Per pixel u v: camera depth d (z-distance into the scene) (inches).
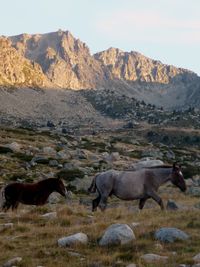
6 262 541.0
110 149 3993.6
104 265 526.6
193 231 666.2
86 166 2381.9
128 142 5506.9
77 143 4217.5
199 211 858.1
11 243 639.8
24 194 1028.5
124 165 2600.9
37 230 727.7
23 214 900.6
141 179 934.4
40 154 2699.3
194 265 499.2
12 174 1989.4
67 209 912.3
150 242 608.1
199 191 1603.1
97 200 988.6
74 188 1740.9
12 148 2736.2
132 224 733.3
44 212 957.2
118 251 581.6
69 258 558.9
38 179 1889.8
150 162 1743.4
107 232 626.2
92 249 597.9
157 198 930.1
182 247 585.0
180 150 5487.2
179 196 1467.8
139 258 540.1
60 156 2650.1
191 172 2358.5
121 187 936.9
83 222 804.6
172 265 507.5
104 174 960.9
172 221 750.5
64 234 690.8
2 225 776.9
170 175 940.6
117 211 962.1
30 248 614.9
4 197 1032.2
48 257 567.5
